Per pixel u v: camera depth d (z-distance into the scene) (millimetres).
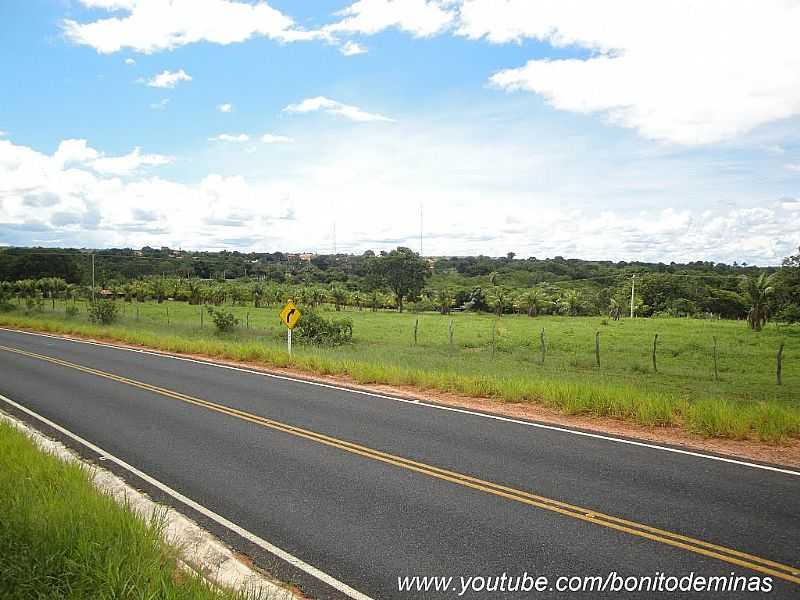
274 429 10047
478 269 144750
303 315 29844
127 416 11141
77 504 5531
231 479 7383
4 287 70250
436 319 58875
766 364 24578
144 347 25516
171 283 86062
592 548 5312
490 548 5344
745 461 8023
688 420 10258
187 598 4082
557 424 10430
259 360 20625
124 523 5184
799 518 5957
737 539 5465
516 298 76188
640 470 7605
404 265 97438
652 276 81125
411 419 10859
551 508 6281
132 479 7430
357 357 21469
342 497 6699
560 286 107938
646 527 5754
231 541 5586
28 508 5324
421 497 6668
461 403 12594
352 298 85562
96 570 4301
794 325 42625
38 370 17797
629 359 26000
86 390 14164
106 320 39156
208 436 9570
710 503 6383
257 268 135000
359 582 4789
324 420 10773
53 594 4086
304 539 5605
